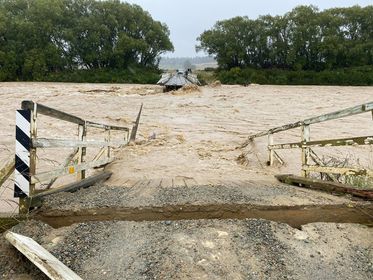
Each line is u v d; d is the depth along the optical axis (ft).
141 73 164.35
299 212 14.42
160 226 13.41
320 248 12.29
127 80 152.46
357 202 14.84
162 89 112.06
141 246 12.11
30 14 153.58
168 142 47.75
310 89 120.37
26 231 12.84
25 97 86.12
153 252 11.74
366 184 19.34
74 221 14.01
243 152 40.40
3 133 49.49
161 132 55.36
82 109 73.31
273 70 160.66
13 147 41.55
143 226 13.39
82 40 166.20
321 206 14.49
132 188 20.40
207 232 12.90
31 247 11.11
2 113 64.85
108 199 16.43
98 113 69.77
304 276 10.89
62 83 139.64
